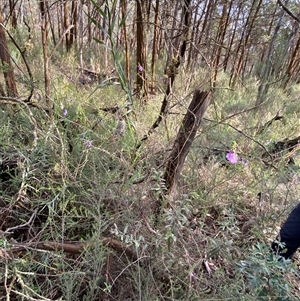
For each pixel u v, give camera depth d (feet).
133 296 3.13
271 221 4.55
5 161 4.12
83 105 5.49
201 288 3.28
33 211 3.54
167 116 5.26
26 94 6.46
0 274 2.65
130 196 3.60
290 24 12.55
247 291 3.31
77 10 12.82
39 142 3.84
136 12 9.30
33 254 2.98
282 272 3.34
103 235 3.59
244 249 3.60
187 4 7.24
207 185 4.54
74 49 12.76
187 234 3.69
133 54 10.64
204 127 5.48
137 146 4.27
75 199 3.78
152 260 3.26
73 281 2.98
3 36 5.57
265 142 5.94
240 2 12.44
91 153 3.99
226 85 12.03
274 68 12.15
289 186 5.20
